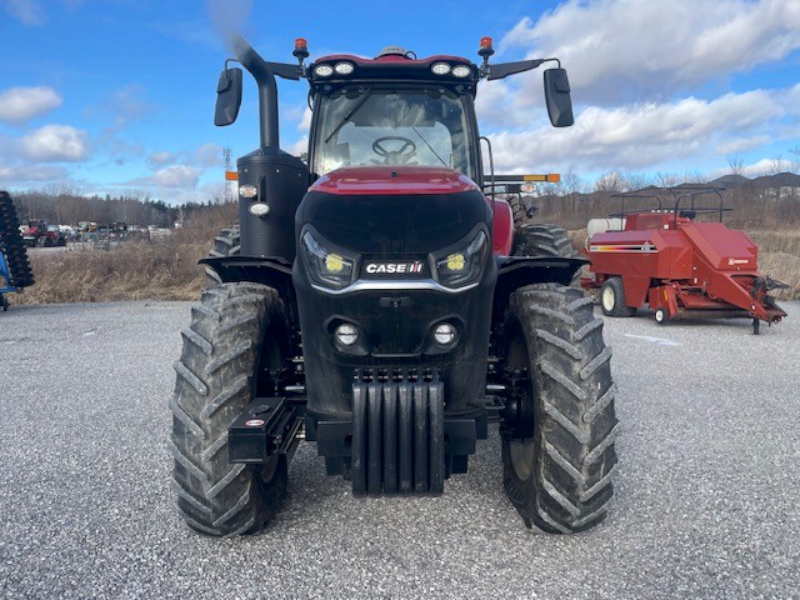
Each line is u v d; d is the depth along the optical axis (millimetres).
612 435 2438
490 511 2906
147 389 5410
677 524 2752
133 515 2898
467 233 2432
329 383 2502
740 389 5199
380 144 3646
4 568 2424
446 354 2422
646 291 9289
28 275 11477
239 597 2227
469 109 3693
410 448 2344
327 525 2777
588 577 2322
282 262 2768
